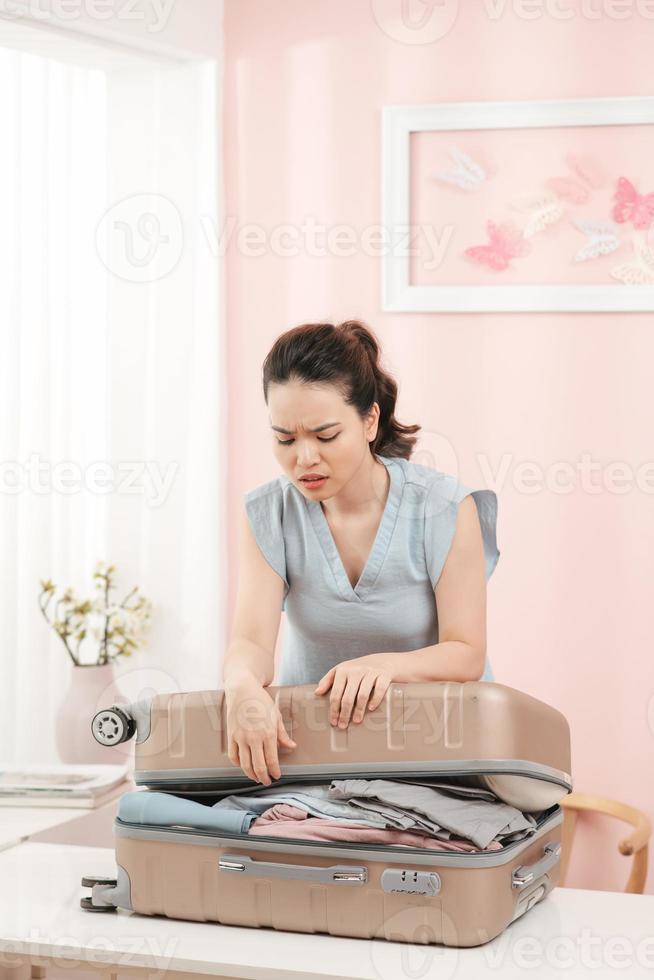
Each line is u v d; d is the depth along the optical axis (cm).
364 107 255
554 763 121
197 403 256
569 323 248
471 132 250
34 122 238
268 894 116
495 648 254
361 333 139
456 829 112
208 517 256
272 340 262
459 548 137
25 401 239
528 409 250
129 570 254
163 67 251
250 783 126
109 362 253
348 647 144
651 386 244
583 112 244
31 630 241
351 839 114
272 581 143
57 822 162
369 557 139
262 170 261
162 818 121
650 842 245
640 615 247
